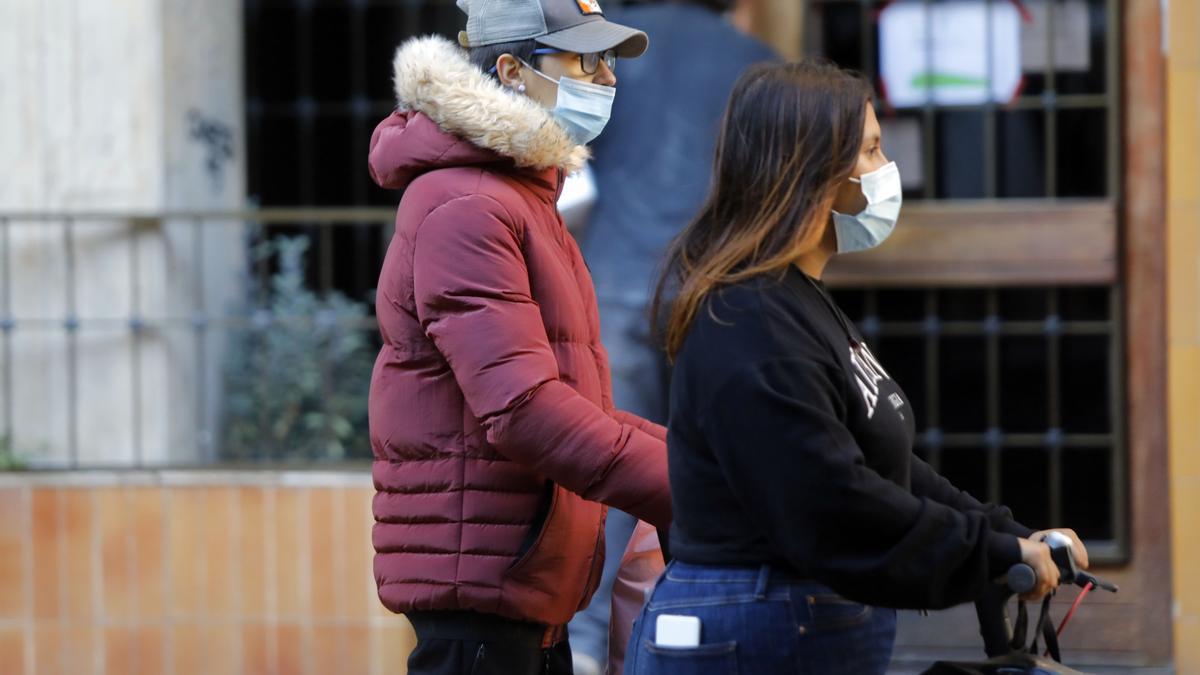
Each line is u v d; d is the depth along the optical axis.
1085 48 15.95
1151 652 15.49
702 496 7.06
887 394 7.23
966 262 15.98
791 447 6.59
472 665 8.51
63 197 16.38
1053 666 7.08
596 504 8.82
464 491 8.36
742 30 15.32
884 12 16.19
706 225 7.34
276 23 19.25
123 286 16.38
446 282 8.10
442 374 8.38
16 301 16.42
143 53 16.28
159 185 16.33
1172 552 15.30
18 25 16.33
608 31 8.81
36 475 15.79
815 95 7.12
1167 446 15.53
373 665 15.60
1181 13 15.09
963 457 16.27
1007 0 16.03
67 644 15.76
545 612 8.52
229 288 17.55
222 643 15.71
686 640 7.05
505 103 8.38
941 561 6.65
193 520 15.74
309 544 15.65
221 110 17.66
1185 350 15.14
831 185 7.09
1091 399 16.02
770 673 6.94
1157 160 15.61
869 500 6.58
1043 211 15.85
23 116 16.38
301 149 19.30
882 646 7.22
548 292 8.41
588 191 13.55
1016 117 16.09
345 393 17.00
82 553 15.74
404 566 8.48
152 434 16.39
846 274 16.19
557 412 7.97
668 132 13.57
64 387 16.42
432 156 8.42
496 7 8.88
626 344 13.55
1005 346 16.17
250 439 16.84
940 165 16.20
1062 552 7.03
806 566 6.64
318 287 19.12
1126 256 15.71
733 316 6.87
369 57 19.25
